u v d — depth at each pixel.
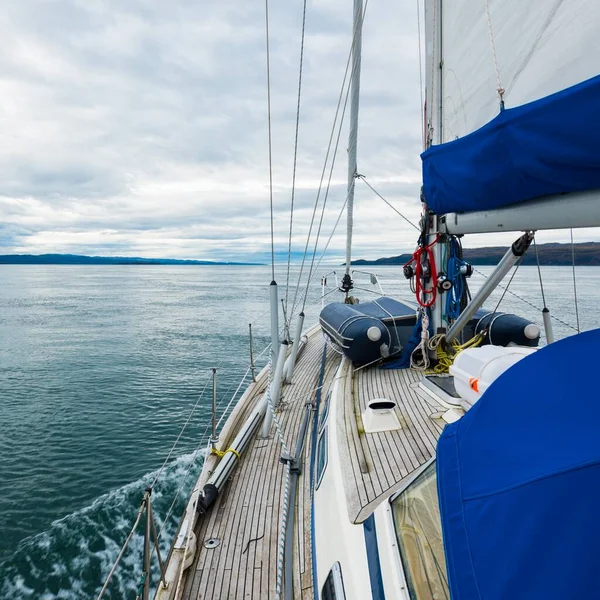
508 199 2.03
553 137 1.65
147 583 2.97
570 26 1.96
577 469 1.09
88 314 42.81
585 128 1.53
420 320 5.71
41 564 7.13
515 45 2.37
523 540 1.11
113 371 19.53
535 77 2.21
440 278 5.07
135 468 10.46
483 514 1.25
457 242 5.08
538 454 1.23
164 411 14.34
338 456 3.30
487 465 1.36
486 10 2.67
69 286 101.00
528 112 1.74
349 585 2.17
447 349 5.25
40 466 10.63
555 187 1.76
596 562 0.99
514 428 1.38
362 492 2.78
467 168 2.20
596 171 1.58
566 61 2.00
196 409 14.48
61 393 16.38
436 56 4.15
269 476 4.42
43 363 21.31
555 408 1.32
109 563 7.07
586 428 1.19
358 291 39.09
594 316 20.84
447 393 4.43
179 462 10.30
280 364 5.30
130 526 7.98
